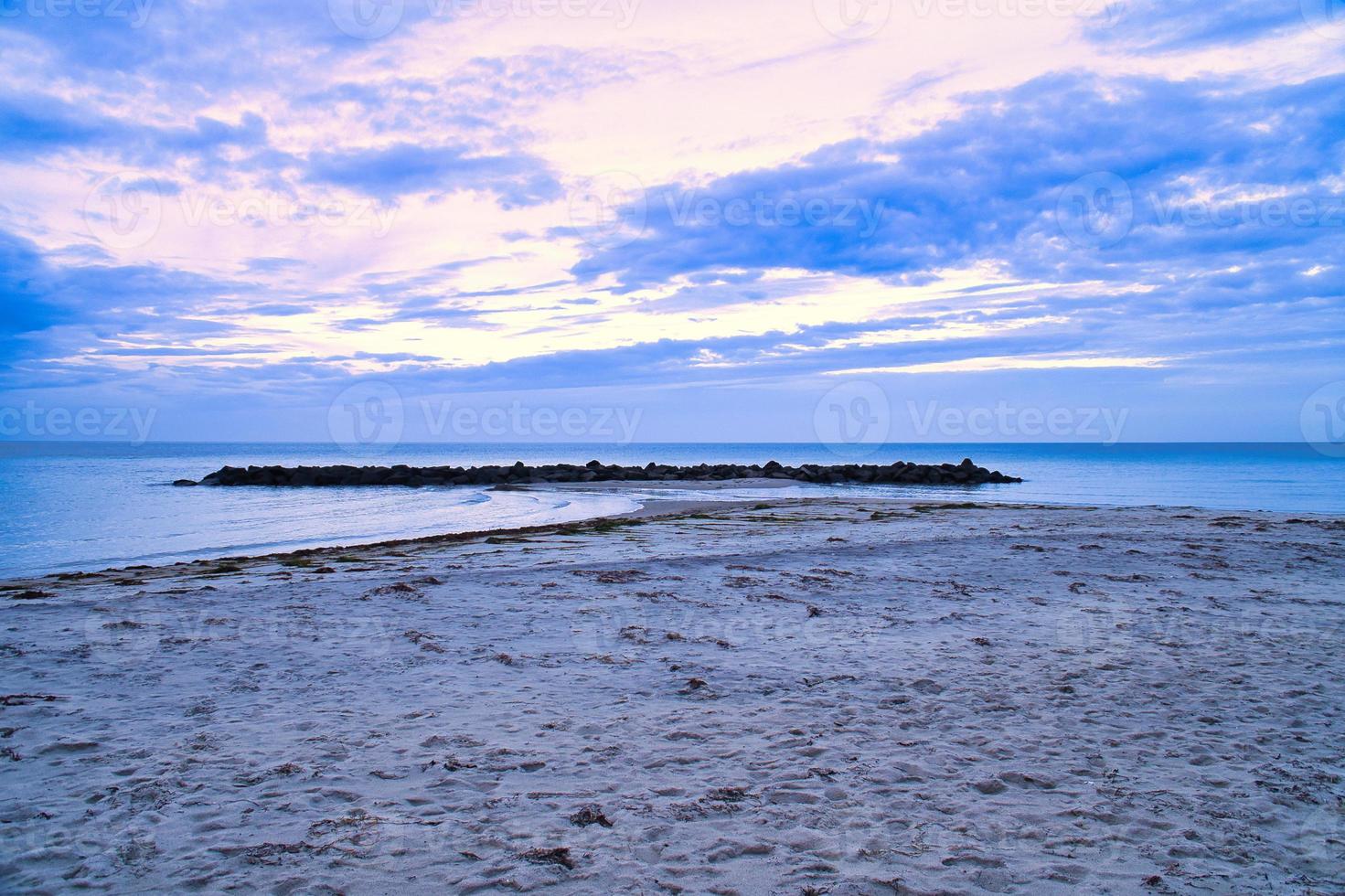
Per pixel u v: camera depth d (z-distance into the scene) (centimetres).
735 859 371
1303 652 759
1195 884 351
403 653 751
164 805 421
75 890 339
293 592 1063
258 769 472
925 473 5288
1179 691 638
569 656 746
